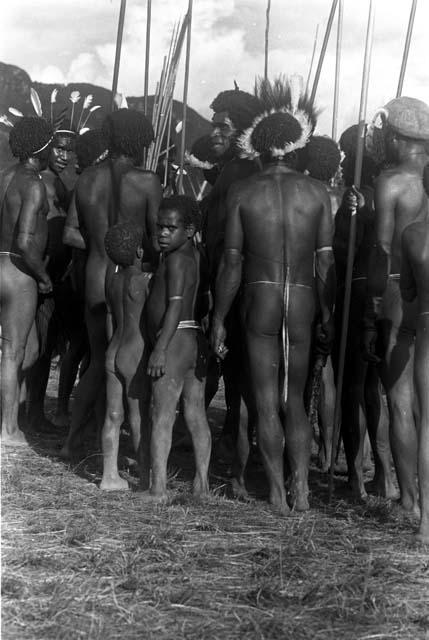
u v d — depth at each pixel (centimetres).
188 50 834
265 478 799
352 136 798
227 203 688
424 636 442
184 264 674
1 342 868
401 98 707
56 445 880
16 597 468
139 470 707
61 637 424
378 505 680
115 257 705
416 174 692
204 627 441
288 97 717
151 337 690
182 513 643
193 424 698
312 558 547
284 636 434
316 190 682
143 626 440
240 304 692
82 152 877
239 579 509
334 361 788
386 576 521
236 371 732
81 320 974
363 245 761
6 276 851
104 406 804
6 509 634
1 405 873
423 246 600
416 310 677
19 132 855
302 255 676
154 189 765
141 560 532
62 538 570
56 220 924
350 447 755
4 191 857
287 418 686
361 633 443
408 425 672
